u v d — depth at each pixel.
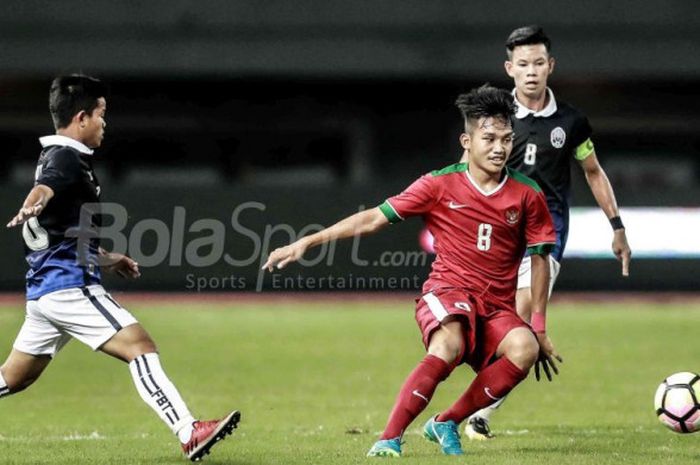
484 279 27.38
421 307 27.25
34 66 97.88
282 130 103.25
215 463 26.84
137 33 98.62
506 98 26.94
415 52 99.12
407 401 26.56
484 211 27.16
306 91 102.69
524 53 33.50
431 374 26.48
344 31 99.25
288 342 59.84
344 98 102.75
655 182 102.38
